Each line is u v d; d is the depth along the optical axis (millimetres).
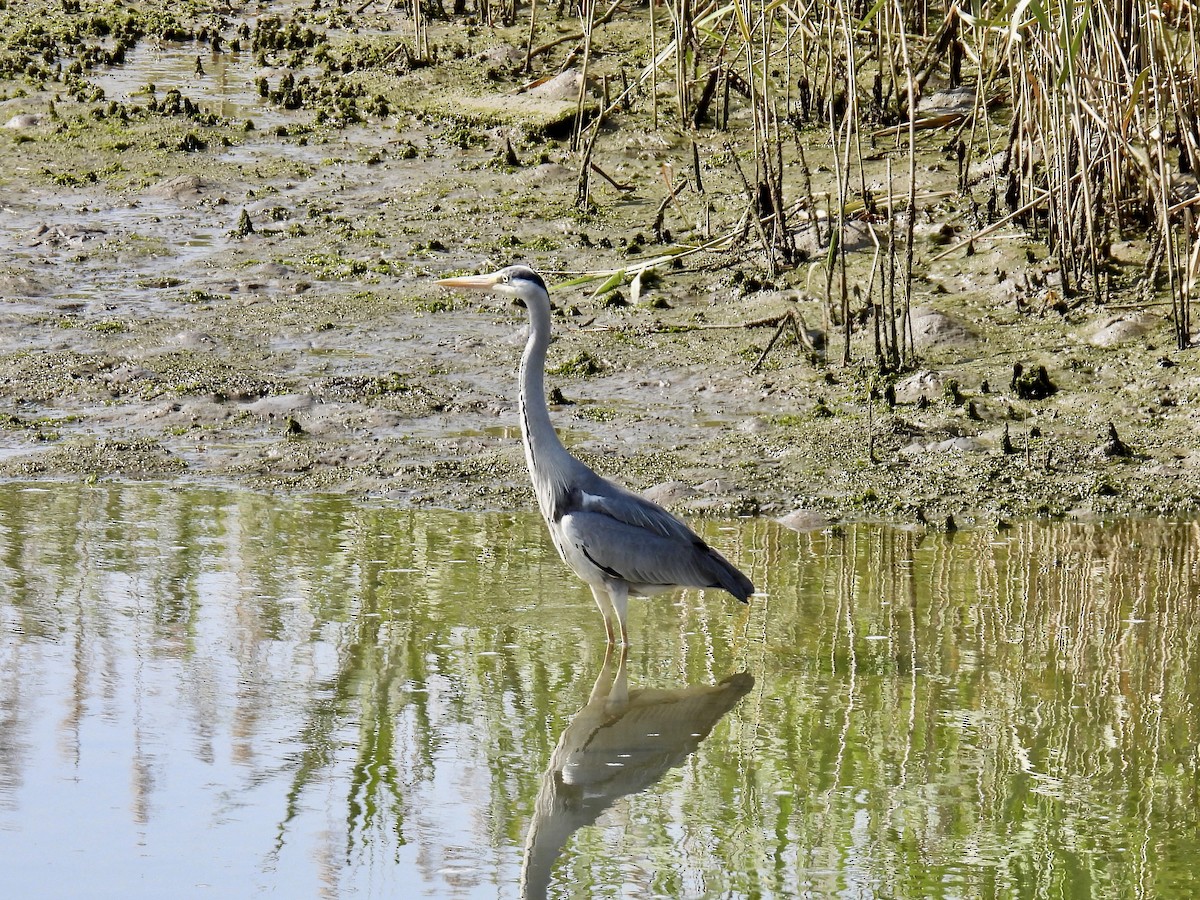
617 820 8242
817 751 8984
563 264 19375
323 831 8016
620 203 21359
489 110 25062
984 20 16141
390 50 28297
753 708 9539
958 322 16875
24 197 21734
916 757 8867
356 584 11516
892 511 13281
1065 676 9898
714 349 17031
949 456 14336
